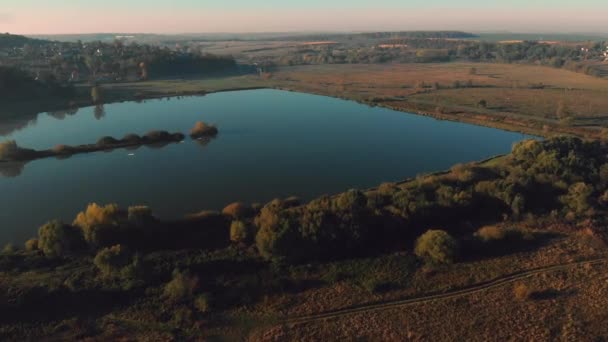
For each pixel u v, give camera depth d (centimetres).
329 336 4262
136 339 4212
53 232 5391
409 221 6172
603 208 6838
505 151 11212
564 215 6600
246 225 6009
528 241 5872
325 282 5088
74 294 4734
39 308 4528
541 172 7775
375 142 12088
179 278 4828
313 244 5409
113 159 10425
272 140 12250
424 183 7394
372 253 5616
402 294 4862
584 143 8912
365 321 4456
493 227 6103
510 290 4888
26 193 8294
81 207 7675
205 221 6419
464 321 4431
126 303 4691
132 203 7844
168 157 10631
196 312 4588
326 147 11575
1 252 5762
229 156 10744
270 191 8475
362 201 6378
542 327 4291
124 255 5109
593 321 4331
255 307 4697
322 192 8450
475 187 7244
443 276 5166
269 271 5262
